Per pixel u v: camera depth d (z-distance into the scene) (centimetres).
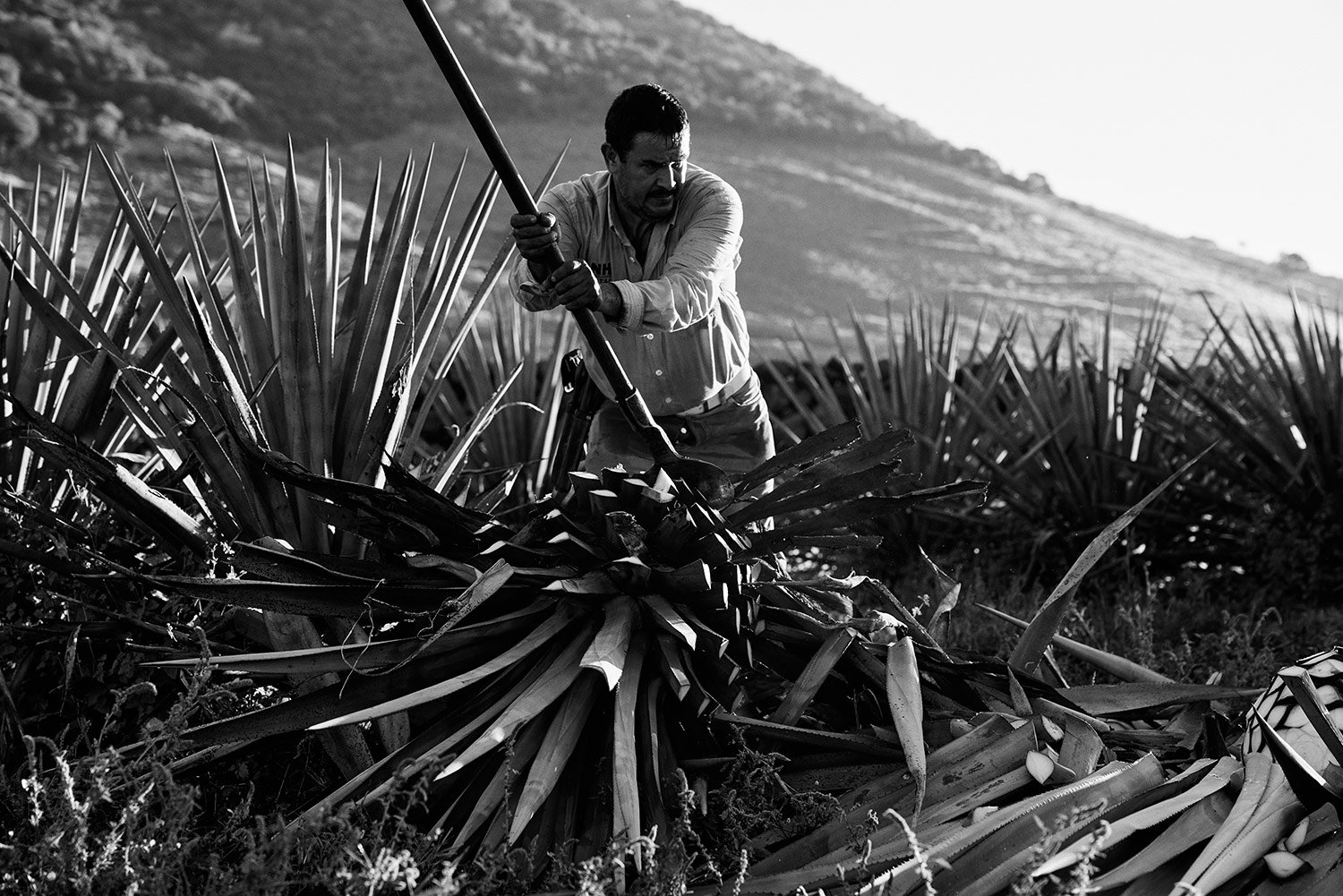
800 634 343
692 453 408
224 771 341
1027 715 324
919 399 799
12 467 429
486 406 439
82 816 262
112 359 414
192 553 373
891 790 309
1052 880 257
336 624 355
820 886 278
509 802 295
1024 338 5075
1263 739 316
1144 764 297
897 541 704
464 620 328
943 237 11725
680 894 266
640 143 359
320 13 16288
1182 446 727
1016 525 734
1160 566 720
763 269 9906
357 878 251
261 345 412
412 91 14475
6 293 448
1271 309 9525
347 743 322
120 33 13712
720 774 316
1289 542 670
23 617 376
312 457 389
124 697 313
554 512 329
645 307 340
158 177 7619
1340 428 675
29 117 8456
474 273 6016
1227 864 265
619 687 304
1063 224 14100
